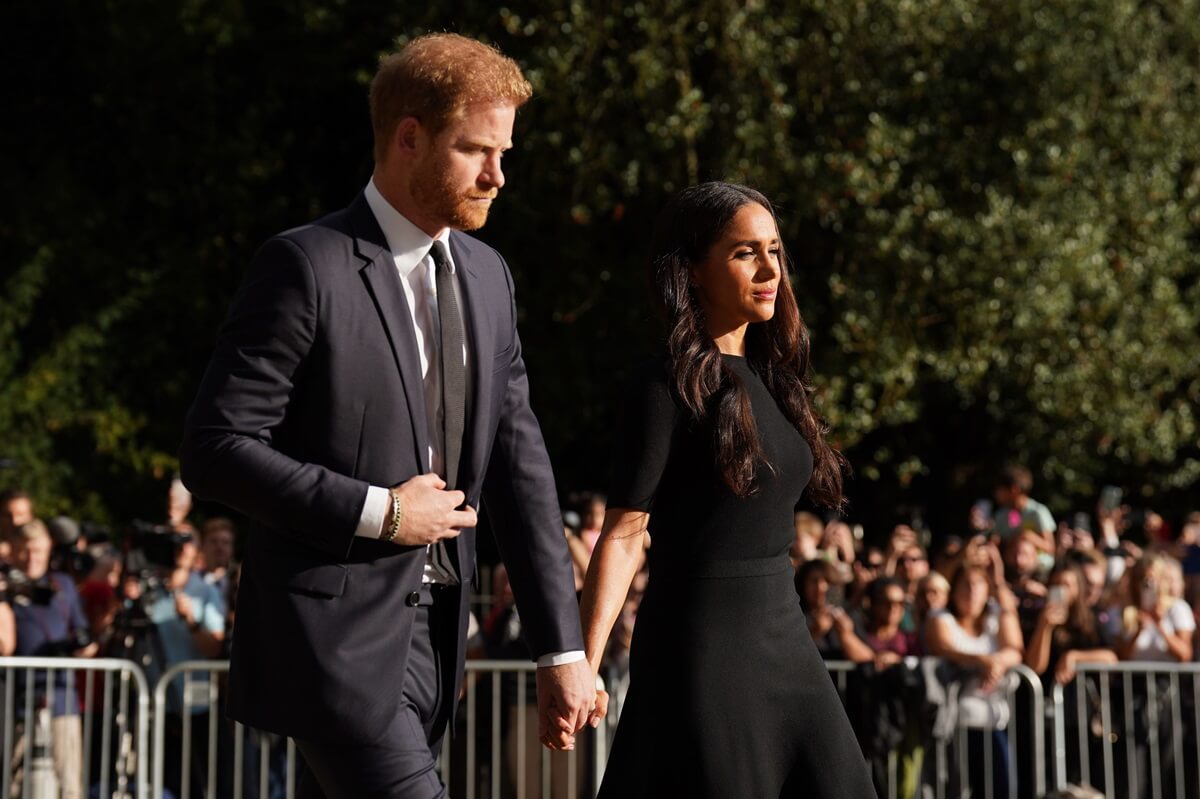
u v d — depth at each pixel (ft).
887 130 97.86
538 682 22.49
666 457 23.81
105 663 54.13
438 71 20.70
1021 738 59.00
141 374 118.73
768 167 98.58
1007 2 103.14
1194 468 115.65
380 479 20.53
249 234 120.47
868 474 109.70
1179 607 62.75
